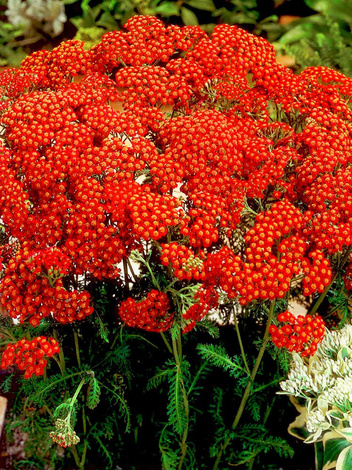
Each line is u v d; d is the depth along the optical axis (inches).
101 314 26.6
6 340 26.7
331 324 30.2
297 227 23.4
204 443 30.8
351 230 23.3
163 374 26.9
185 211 25.3
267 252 22.7
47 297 23.3
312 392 26.0
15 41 79.0
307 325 23.3
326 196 23.6
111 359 27.4
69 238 23.4
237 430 28.9
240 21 76.5
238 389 28.4
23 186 24.3
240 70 27.6
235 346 29.8
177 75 26.4
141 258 24.3
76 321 26.3
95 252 23.2
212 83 27.5
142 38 27.9
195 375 29.0
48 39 79.5
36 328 26.0
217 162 24.4
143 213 22.5
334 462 25.7
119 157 23.6
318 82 30.5
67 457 31.6
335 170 25.4
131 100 26.1
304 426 27.8
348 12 74.5
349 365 25.6
